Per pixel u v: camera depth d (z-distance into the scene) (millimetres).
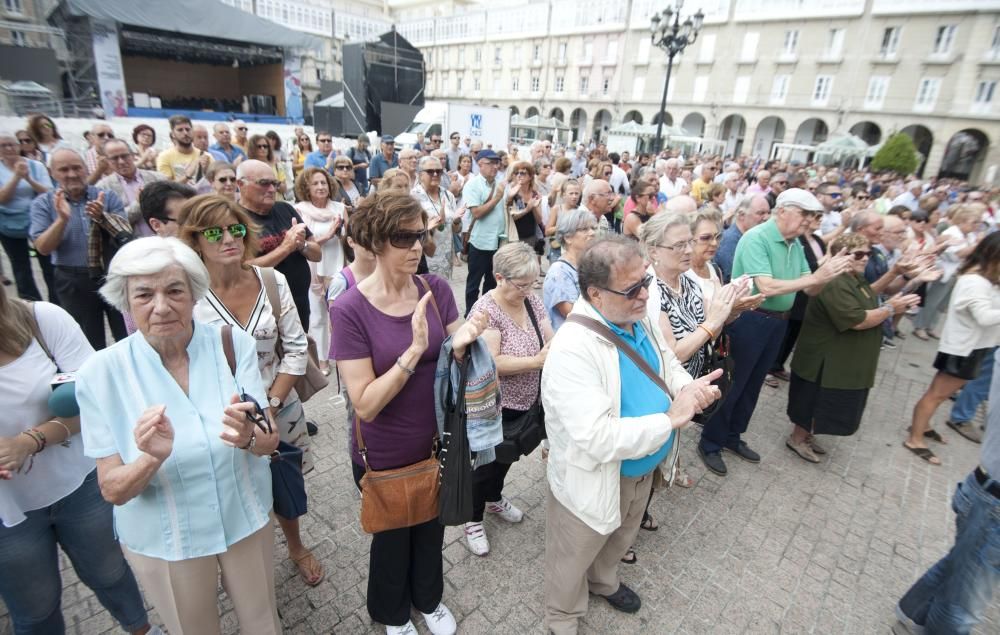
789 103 33438
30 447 1421
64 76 17188
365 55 22156
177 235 1934
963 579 1908
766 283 3100
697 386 1778
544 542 2734
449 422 1729
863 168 28188
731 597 2469
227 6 19422
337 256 4168
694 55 36750
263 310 2094
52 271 4637
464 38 52344
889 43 29875
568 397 1728
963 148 28609
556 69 45281
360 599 2291
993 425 1818
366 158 9422
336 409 3863
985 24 26859
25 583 1564
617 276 1710
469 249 5312
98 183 4027
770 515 3086
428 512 1833
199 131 6324
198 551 1439
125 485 1243
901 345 6391
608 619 2305
